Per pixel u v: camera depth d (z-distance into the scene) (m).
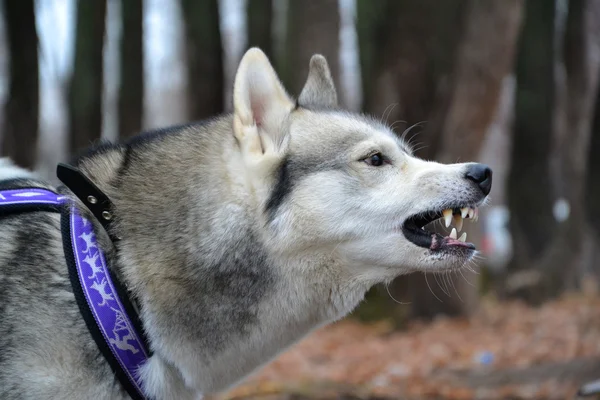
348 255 3.25
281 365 9.23
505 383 8.12
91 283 3.02
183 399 3.23
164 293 3.06
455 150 11.57
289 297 3.19
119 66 13.37
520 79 17.81
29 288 2.98
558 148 20.81
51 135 29.33
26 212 3.15
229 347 3.12
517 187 17.95
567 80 17.86
